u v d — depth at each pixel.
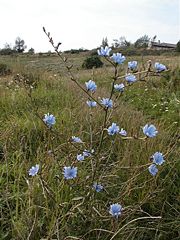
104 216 2.09
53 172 2.60
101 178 2.34
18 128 3.82
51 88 6.98
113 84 1.95
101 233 2.18
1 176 2.70
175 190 2.78
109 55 1.84
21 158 3.07
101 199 2.55
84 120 3.87
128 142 3.25
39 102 5.50
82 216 2.20
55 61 25.59
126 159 2.90
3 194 2.46
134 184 2.60
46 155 2.75
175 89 7.25
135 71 1.94
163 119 5.01
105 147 3.26
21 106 5.16
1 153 3.13
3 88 6.73
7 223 2.32
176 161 2.96
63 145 2.88
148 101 6.22
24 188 2.54
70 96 5.90
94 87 2.00
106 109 2.02
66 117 4.27
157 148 3.15
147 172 2.75
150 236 2.38
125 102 6.02
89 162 2.77
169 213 2.61
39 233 2.11
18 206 2.41
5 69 10.42
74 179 2.45
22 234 2.08
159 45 38.16
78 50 47.69
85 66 19.81
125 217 2.33
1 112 4.95
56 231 1.94
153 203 2.61
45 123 2.14
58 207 2.12
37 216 2.16
